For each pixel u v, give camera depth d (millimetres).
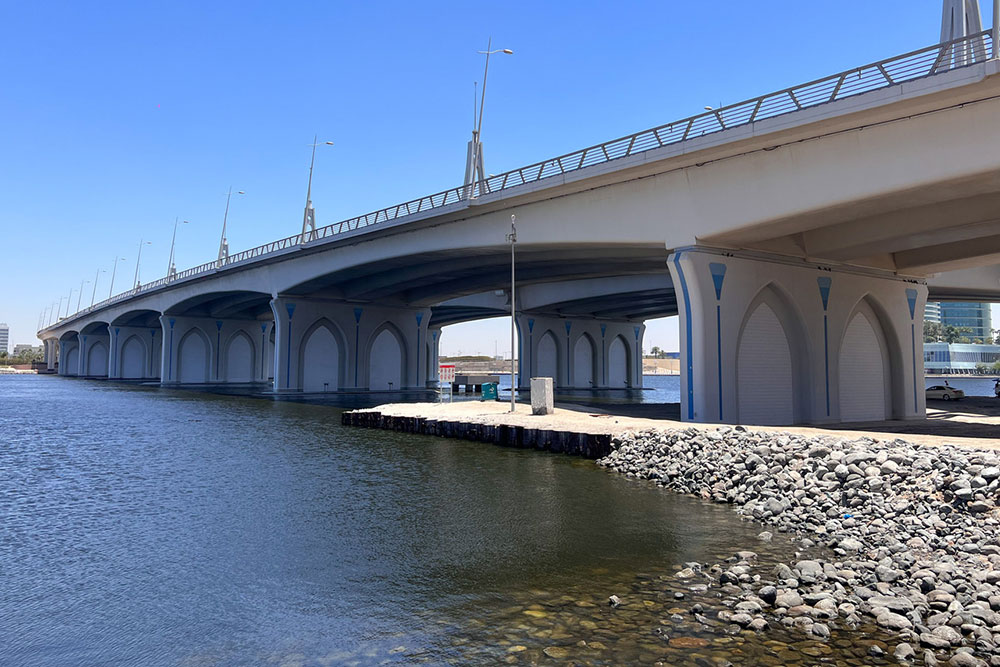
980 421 33156
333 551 11867
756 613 8609
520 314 73375
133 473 20578
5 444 28000
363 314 68062
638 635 7961
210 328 93375
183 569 10852
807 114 23438
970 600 8695
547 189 33969
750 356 29969
